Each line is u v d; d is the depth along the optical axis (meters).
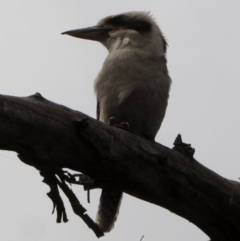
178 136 9.66
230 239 10.02
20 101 7.70
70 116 8.12
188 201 9.58
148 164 9.05
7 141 7.77
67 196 8.57
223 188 9.73
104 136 8.47
